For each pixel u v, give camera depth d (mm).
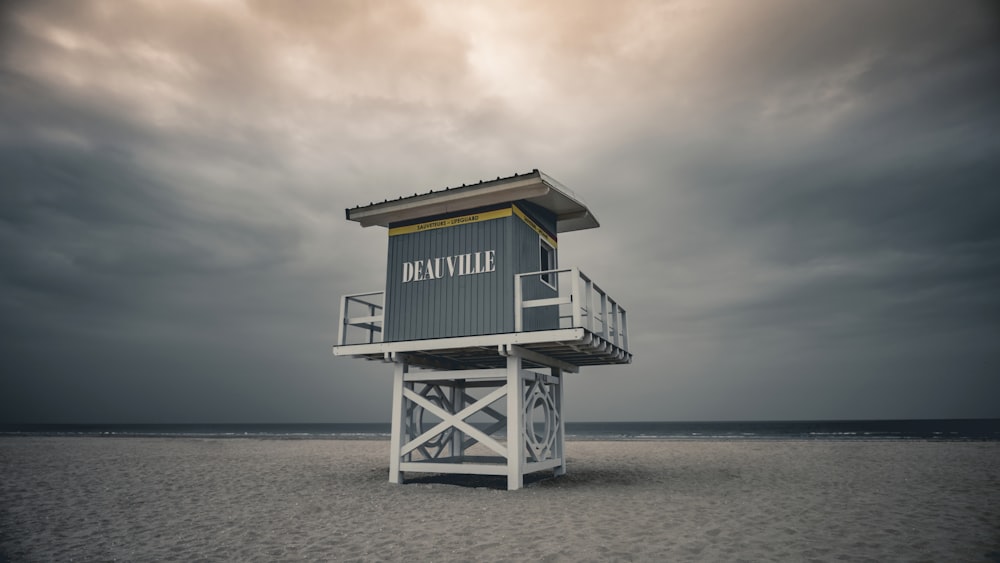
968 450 19234
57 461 16406
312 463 16156
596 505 8398
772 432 62250
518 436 9711
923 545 6039
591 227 13305
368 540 6359
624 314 12844
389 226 11438
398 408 10969
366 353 10984
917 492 9820
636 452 20641
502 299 9906
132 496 9766
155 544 6281
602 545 6012
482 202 10438
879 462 15305
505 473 9742
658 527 6887
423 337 10438
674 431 77750
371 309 12188
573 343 9516
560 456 12289
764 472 13094
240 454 19922
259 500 9234
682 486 10547
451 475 12547
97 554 5871
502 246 10164
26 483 11523
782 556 5594
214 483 11453
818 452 19188
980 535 6500
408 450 10867
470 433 10141
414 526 7074
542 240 11773
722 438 37188
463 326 10141
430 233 10922
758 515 7652
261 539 6473
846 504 8570
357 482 11391
